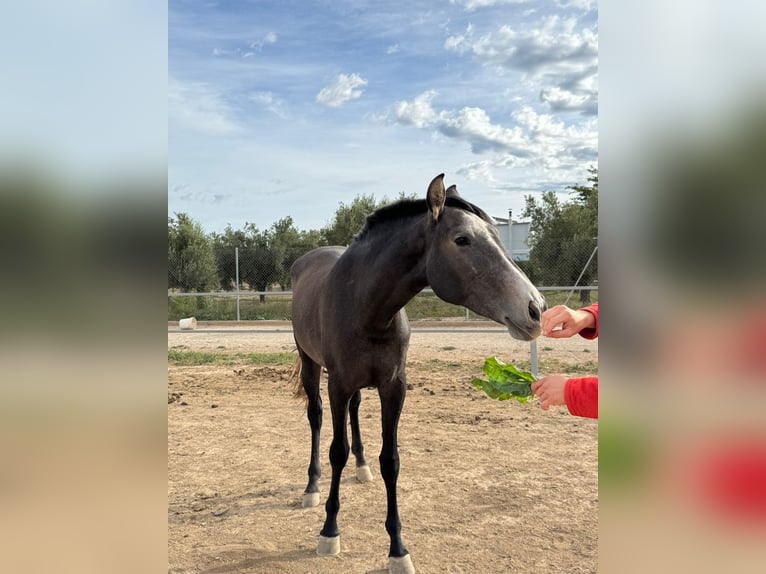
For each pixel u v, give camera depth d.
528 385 2.46
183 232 15.84
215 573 3.02
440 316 15.63
